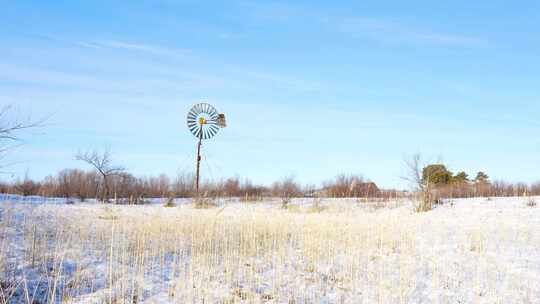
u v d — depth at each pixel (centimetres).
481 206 2025
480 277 959
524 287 900
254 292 806
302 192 2978
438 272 994
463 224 1619
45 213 1488
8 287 689
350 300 805
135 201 2664
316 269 1005
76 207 1892
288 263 1041
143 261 945
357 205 2297
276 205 2462
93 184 2964
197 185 2808
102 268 856
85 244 1046
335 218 1745
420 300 822
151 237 1181
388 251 1182
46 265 833
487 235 1383
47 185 2931
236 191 2981
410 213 2002
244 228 1404
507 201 2147
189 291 736
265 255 1083
